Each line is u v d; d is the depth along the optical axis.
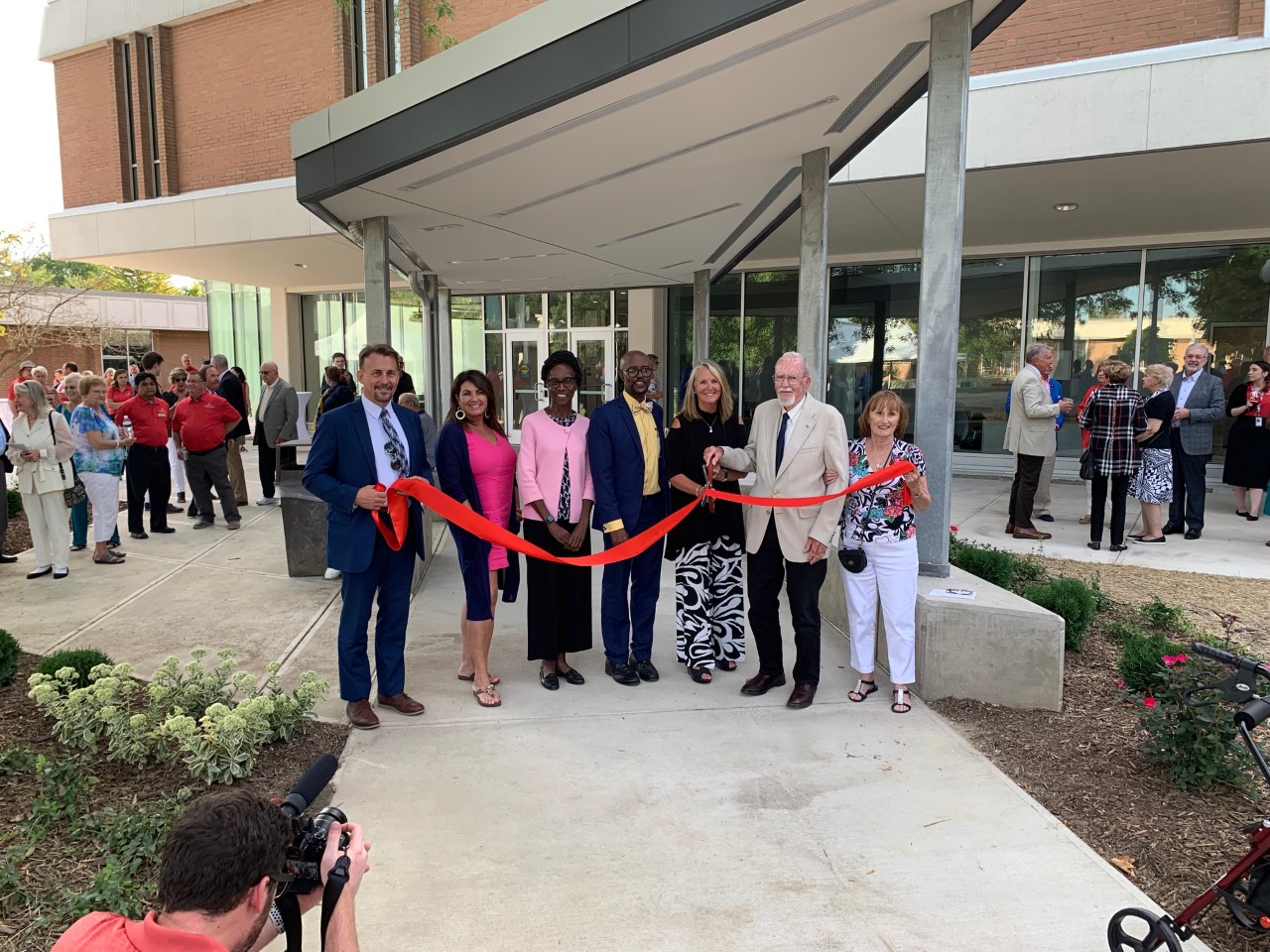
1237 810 3.11
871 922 2.47
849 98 4.96
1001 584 5.21
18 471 6.54
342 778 3.37
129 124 16.44
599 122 4.74
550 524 4.19
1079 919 2.49
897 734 3.80
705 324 11.95
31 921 2.41
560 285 12.80
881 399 3.91
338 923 1.37
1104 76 7.84
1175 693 3.35
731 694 4.31
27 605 5.92
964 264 12.86
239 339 21.20
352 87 14.09
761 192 7.20
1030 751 3.61
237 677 3.79
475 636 4.15
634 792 3.26
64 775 3.18
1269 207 9.83
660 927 2.45
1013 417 7.90
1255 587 6.20
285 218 12.89
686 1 3.67
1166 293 11.66
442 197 6.10
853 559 4.04
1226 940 2.41
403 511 3.58
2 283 16.88
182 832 1.21
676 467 4.33
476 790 3.27
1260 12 7.55
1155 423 7.48
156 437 8.27
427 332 11.62
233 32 14.98
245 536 8.38
